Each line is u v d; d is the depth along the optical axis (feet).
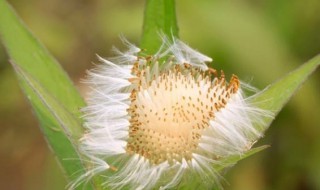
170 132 0.31
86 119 0.32
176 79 0.32
